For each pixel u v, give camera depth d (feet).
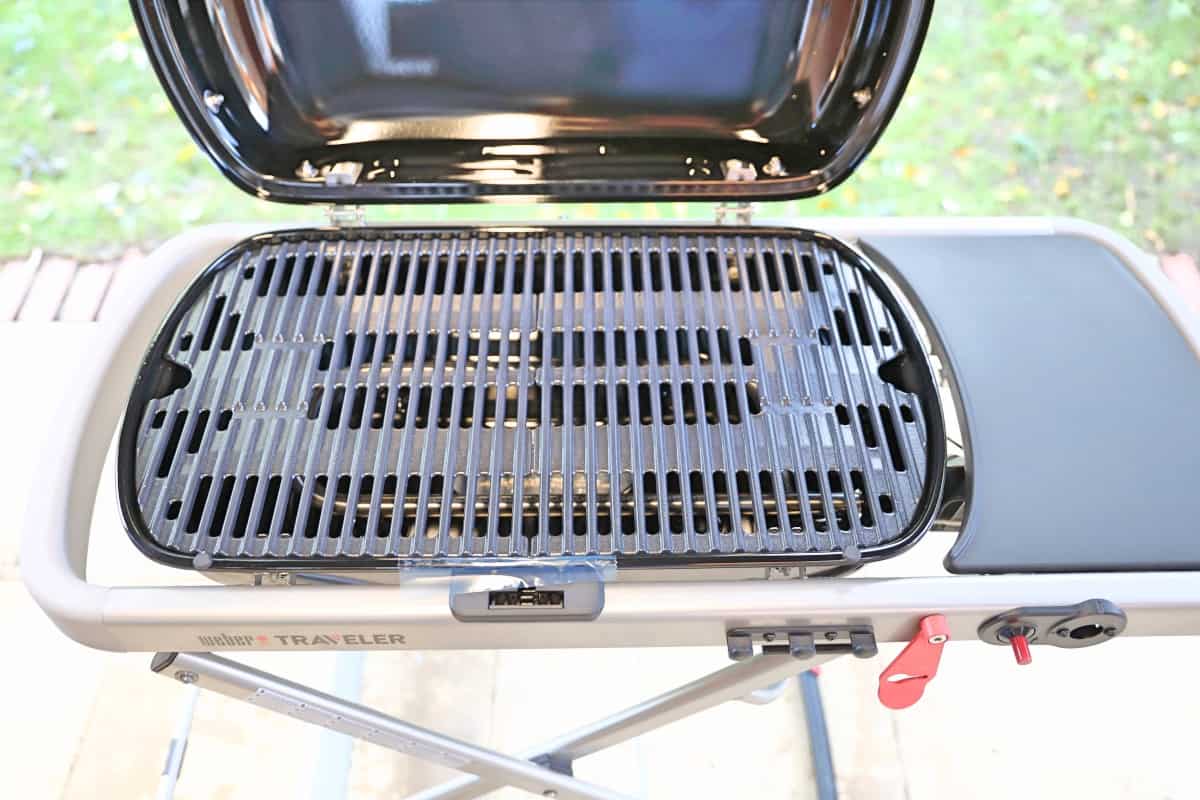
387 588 2.47
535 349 2.96
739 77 3.03
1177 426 2.78
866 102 2.93
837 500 2.62
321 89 3.01
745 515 2.64
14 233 7.04
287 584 2.53
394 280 3.06
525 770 3.42
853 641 2.48
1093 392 2.86
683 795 4.79
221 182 7.53
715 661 5.27
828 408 2.76
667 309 2.98
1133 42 8.55
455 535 2.56
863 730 5.01
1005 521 2.58
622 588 2.47
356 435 2.71
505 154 3.16
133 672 5.09
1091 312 3.08
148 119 7.91
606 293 3.01
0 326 6.44
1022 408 2.81
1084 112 8.10
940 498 2.57
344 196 3.10
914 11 2.70
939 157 7.82
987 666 5.22
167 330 2.89
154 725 4.90
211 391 2.78
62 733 4.86
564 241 3.19
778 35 2.93
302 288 3.11
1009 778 4.82
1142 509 2.60
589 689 5.16
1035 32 8.66
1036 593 2.48
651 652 5.31
